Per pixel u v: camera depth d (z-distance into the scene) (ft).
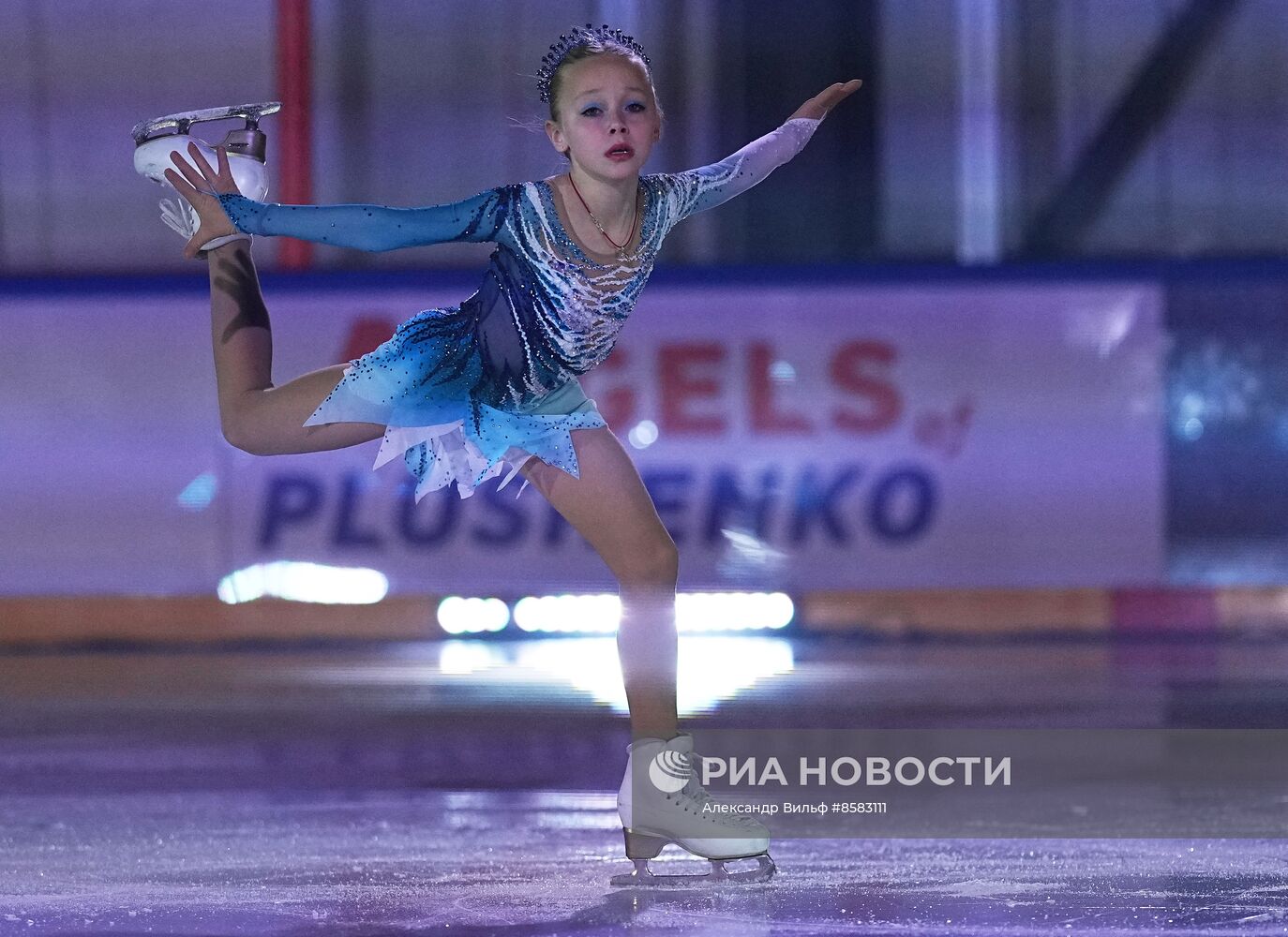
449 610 101.96
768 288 101.19
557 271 36.73
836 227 115.24
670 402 101.19
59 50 113.09
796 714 65.10
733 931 29.89
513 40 112.78
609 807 46.50
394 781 51.42
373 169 113.29
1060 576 101.65
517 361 37.32
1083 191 114.01
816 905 32.40
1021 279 101.65
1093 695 71.56
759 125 113.29
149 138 39.55
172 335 102.17
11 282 102.63
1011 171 114.11
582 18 112.88
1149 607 101.60
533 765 54.80
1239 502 102.06
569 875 36.40
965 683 76.33
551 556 102.17
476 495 101.86
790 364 101.40
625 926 30.50
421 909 32.45
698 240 115.75
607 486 37.35
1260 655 89.61
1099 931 29.66
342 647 98.99
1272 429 102.17
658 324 101.19
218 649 98.89
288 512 102.17
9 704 73.05
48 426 102.53
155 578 102.17
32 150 113.80
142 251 113.91
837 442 101.30
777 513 101.19
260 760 56.24
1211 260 102.17
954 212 114.73
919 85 114.11
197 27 112.47
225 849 39.99
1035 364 101.65
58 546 102.63
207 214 37.35
